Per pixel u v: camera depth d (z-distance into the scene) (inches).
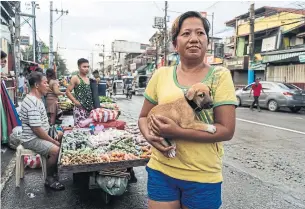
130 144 172.1
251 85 673.0
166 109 69.3
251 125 410.6
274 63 847.7
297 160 231.3
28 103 160.7
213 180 70.5
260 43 1069.1
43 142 162.2
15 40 669.9
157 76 79.4
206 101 66.9
